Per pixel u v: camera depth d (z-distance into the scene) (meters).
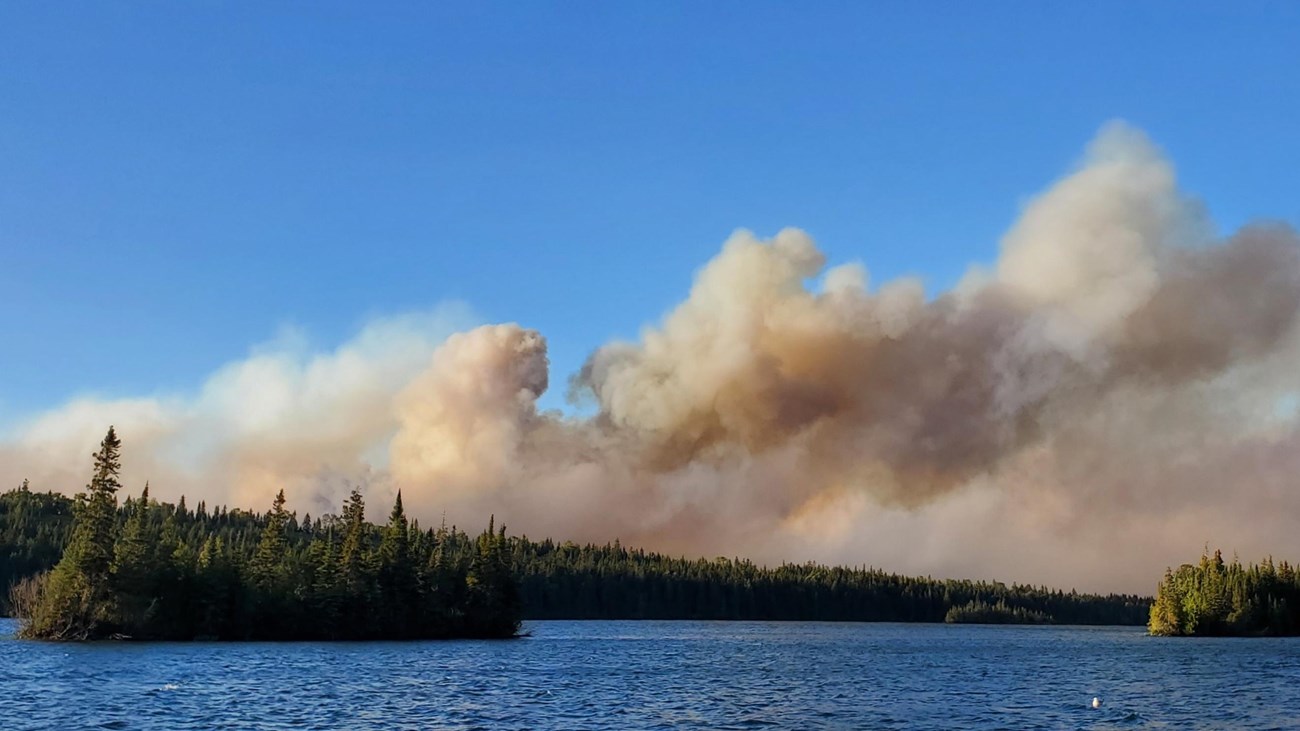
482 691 79.69
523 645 160.75
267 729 56.59
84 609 135.00
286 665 101.31
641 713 67.62
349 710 65.25
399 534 178.25
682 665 118.19
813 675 105.38
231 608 150.75
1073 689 91.62
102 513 138.25
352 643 151.75
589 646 162.75
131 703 65.88
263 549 161.25
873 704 76.25
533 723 61.56
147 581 141.50
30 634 134.38
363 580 167.62
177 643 136.12
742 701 76.81
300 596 158.75
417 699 72.44
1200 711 73.94
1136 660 141.25
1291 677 107.75
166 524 158.75
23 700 66.06
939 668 120.44
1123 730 63.50
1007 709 73.94
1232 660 141.12
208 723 58.12
